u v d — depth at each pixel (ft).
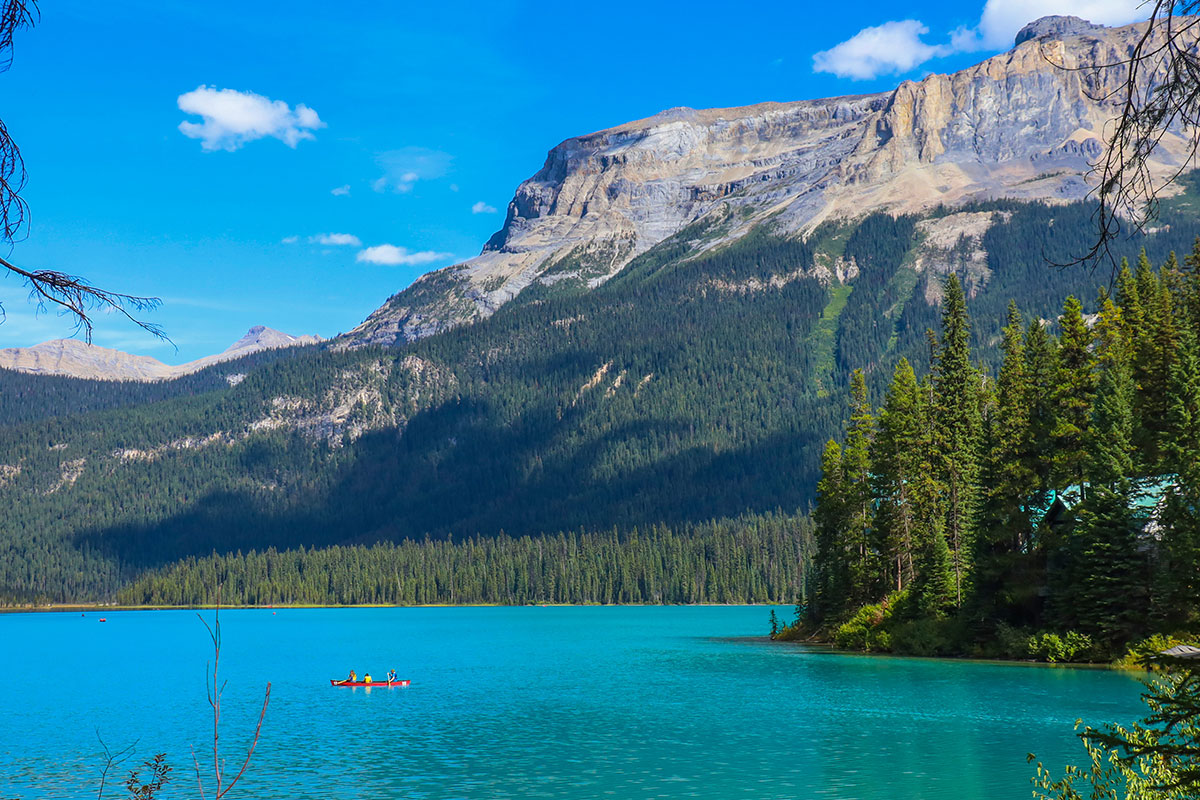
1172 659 44.09
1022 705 182.80
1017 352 283.79
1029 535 266.16
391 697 231.09
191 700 232.53
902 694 204.64
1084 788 108.88
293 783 133.69
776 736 161.89
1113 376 247.70
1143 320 276.82
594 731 172.45
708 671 273.95
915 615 295.28
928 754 142.20
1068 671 227.20
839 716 180.34
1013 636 257.34
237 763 148.46
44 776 142.00
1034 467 267.39
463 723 185.78
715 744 156.25
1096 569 229.45
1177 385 223.51
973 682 216.95
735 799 118.32
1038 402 272.72
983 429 302.25
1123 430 234.17
